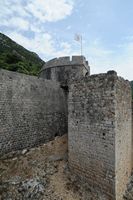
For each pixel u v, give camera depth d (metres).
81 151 9.17
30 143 13.31
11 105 12.12
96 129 8.48
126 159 9.35
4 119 11.66
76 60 19.02
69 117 10.00
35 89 14.05
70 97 9.97
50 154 11.79
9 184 8.95
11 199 8.19
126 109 9.55
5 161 10.95
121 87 8.77
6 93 11.84
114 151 7.72
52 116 15.55
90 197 8.02
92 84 8.77
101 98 8.34
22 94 12.92
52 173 9.69
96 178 8.38
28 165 10.57
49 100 15.34
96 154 8.44
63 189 8.57
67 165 10.14
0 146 11.34
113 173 7.70
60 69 19.50
